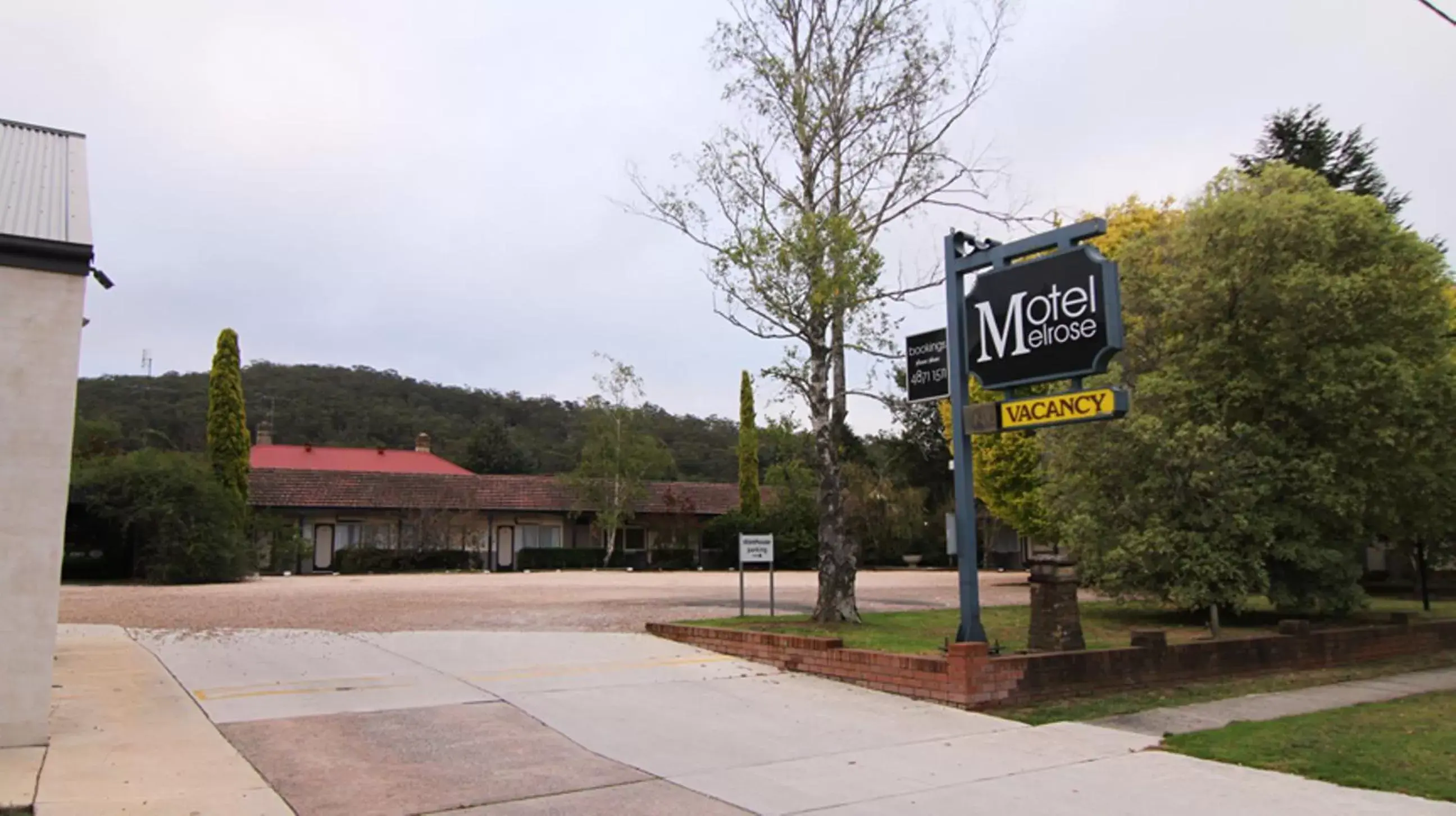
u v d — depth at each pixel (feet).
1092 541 48.01
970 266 36.47
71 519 98.43
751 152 68.13
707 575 119.24
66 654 39.40
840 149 52.03
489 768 23.52
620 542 148.87
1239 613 52.95
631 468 140.15
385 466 161.68
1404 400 52.95
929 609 62.80
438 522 128.77
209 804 19.99
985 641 33.83
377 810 19.97
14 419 25.03
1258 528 44.27
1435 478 56.54
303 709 29.66
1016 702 32.27
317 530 128.47
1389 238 57.06
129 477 91.30
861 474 146.61
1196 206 59.77
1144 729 28.78
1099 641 45.47
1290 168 59.77
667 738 27.04
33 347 25.43
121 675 34.65
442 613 56.59
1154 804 20.89
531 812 20.03
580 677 35.91
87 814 19.03
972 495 35.06
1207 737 27.53
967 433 35.42
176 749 24.59
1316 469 51.16
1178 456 44.57
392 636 45.06
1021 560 154.30
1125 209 86.99
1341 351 53.06
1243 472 46.24
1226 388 54.44
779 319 49.62
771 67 51.21
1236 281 54.29
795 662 37.91
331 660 38.63
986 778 23.04
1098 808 20.58
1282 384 54.34
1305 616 59.98
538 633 47.03
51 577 25.13
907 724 29.19
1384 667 44.01
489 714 29.63
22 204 28.30
